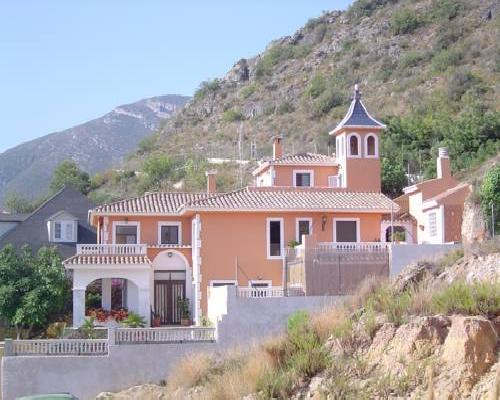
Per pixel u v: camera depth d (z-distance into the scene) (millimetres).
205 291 49938
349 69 145375
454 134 90375
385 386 23109
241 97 151625
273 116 138375
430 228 54375
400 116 112938
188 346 38906
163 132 150500
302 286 43875
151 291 50906
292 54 160375
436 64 132500
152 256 52062
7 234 67562
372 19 159500
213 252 50375
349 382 24203
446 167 57812
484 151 83750
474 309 24578
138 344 38750
